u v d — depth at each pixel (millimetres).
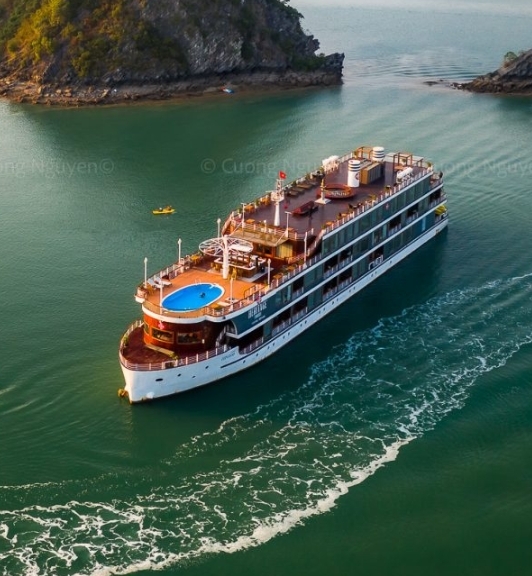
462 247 132375
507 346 105375
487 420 91625
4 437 88375
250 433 90125
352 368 101562
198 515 78938
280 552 75125
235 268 103062
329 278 110312
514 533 77000
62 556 74062
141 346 96938
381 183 125938
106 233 138125
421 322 111375
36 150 182125
